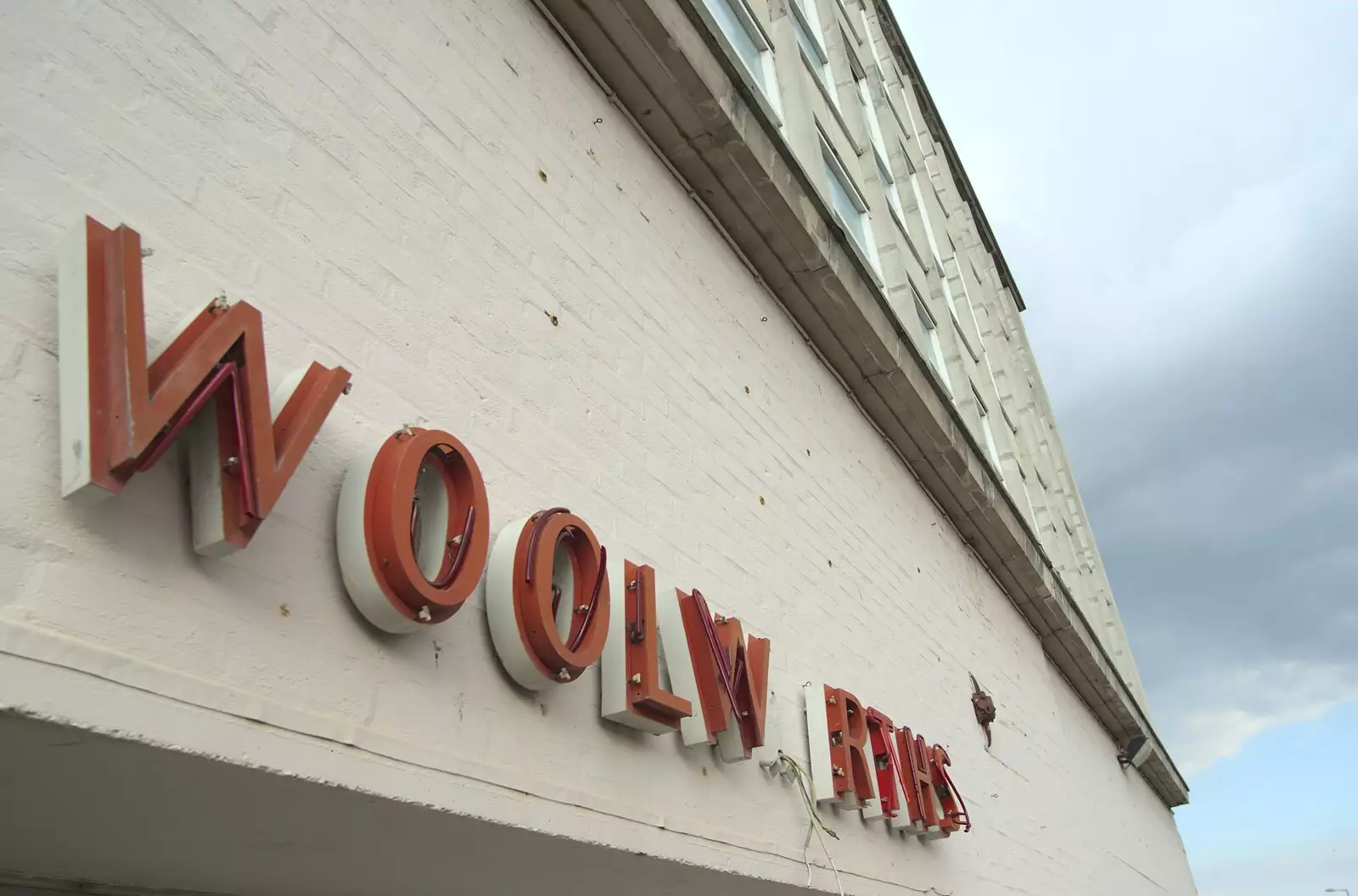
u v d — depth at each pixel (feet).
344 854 7.16
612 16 12.55
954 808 16.14
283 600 5.97
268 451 5.59
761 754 11.54
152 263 5.81
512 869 8.43
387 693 6.49
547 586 7.77
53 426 5.01
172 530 5.40
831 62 28.37
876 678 16.43
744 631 12.01
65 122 5.57
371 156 8.13
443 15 9.91
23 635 4.49
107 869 6.53
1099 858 32.12
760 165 14.99
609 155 12.73
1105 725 43.16
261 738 5.45
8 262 5.05
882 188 27.58
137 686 4.90
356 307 7.41
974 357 37.35
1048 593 31.14
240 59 7.02
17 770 4.99
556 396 9.74
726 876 9.77
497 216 9.69
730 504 13.01
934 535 23.65
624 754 8.90
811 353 18.61
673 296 13.28
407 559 6.43
